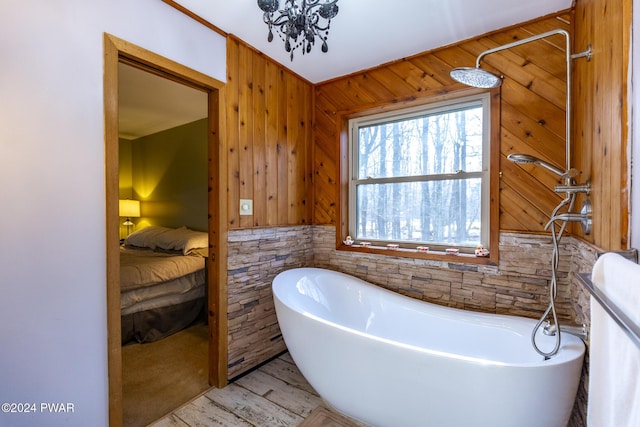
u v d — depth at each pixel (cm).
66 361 126
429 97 213
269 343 230
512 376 116
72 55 127
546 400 117
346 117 262
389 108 237
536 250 176
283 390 192
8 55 111
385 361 136
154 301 269
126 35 144
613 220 97
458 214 213
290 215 249
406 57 220
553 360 122
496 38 188
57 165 123
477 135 206
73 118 127
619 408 61
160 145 423
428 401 129
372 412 145
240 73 205
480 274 195
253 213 216
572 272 164
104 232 136
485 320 174
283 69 241
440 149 222
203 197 373
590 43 129
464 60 199
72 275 127
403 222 238
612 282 66
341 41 200
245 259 210
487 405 120
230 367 200
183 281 290
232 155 200
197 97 303
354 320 221
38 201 119
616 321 51
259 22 183
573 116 158
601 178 111
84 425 130
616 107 95
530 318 174
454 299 204
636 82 82
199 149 376
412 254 220
